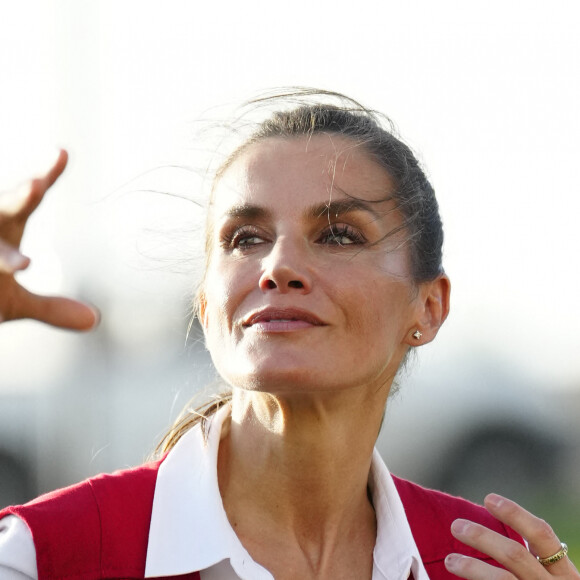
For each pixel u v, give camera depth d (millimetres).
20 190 5891
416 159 8977
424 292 8836
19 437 28891
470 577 7758
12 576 7379
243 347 7641
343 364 7707
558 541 7855
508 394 31328
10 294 6004
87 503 7797
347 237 8156
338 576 8250
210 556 7648
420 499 9211
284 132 8469
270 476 8062
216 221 8375
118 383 28750
